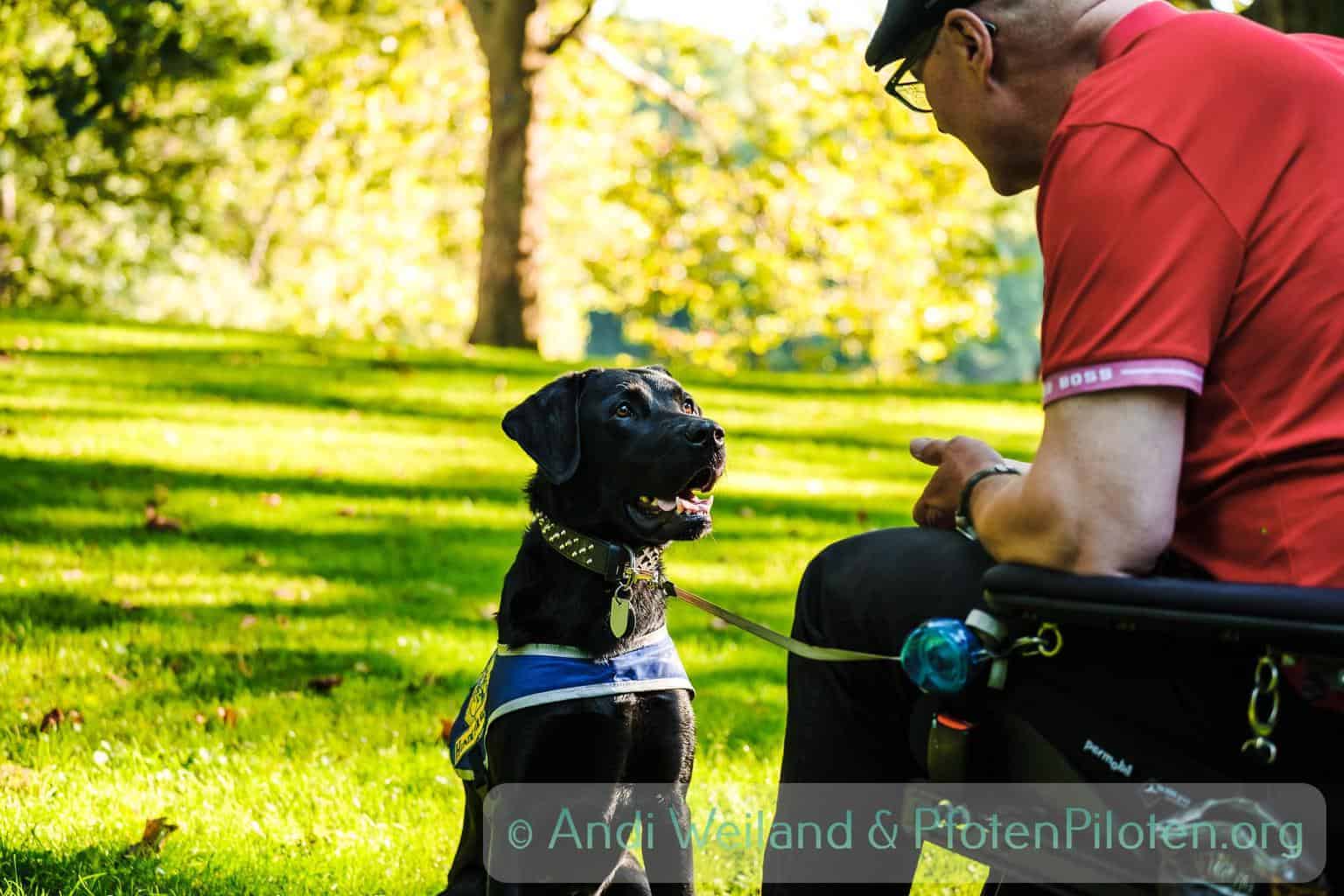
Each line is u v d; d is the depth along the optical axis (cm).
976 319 2091
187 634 577
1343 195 198
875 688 239
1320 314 195
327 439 992
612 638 310
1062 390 200
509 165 1809
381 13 2117
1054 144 210
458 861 336
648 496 310
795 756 245
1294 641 183
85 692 495
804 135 2133
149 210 2534
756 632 278
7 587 617
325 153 2583
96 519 747
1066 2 223
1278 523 197
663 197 2147
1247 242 198
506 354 1461
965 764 217
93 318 1429
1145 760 204
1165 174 199
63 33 1411
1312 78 204
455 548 752
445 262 3148
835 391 1414
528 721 303
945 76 233
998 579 206
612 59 2083
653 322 2219
